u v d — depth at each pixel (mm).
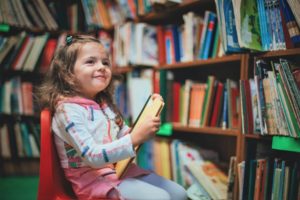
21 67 2369
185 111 1800
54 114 1120
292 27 1243
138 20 2062
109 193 1029
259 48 1349
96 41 1251
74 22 2613
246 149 1430
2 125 2447
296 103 1181
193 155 1750
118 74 1942
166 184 1180
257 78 1299
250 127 1368
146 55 1973
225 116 1590
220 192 1490
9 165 2408
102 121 1151
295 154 1423
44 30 2502
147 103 1210
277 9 1303
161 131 1827
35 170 2486
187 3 1711
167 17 1997
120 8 2152
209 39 1675
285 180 1261
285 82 1202
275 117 1250
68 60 1196
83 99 1151
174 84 1890
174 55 1890
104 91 1333
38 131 2504
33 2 2455
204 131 1628
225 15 1372
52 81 1214
